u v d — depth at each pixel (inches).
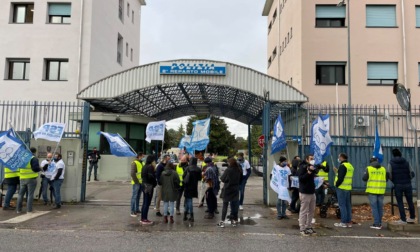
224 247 268.5
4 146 403.2
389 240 299.7
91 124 840.3
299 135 518.9
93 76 933.8
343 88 799.7
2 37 923.4
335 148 494.3
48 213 407.8
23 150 408.8
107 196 551.8
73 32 921.5
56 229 326.0
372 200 350.0
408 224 339.9
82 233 310.5
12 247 260.7
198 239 293.6
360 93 797.9
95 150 813.9
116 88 552.1
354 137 503.5
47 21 933.2
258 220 382.9
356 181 489.1
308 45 816.9
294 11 885.8
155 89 680.4
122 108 827.4
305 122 533.3
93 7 935.7
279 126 461.7
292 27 909.2
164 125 529.3
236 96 713.6
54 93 903.7
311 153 431.5
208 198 395.5
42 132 463.2
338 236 312.3
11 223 351.6
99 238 292.5
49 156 455.8
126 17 1256.2
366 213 432.5
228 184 355.6
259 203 501.7
